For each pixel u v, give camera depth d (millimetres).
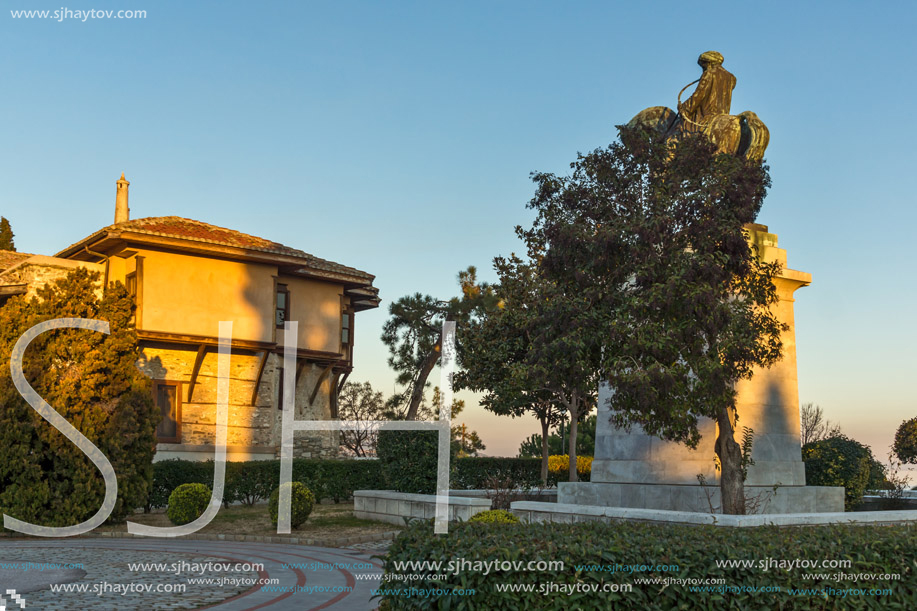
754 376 17609
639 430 18391
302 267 33750
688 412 15586
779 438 17750
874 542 7645
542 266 15742
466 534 7938
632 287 15273
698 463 17156
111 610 10133
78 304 21344
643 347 13773
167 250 30531
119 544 18047
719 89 19547
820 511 17812
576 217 15328
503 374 28641
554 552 7066
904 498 21859
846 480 19375
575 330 14586
